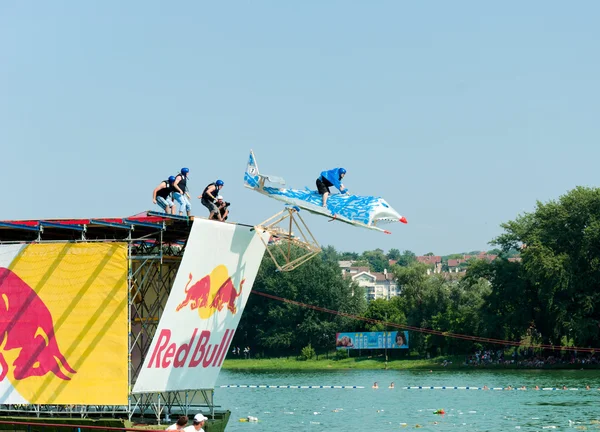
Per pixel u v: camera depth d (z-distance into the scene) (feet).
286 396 312.09
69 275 141.49
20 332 143.02
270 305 646.33
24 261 143.13
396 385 361.51
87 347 140.15
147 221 141.59
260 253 153.79
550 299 444.14
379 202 151.84
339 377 440.86
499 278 482.28
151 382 139.64
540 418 215.31
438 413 235.20
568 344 469.16
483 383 355.97
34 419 140.26
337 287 634.43
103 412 145.59
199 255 140.26
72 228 143.64
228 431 199.11
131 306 151.02
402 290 587.68
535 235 466.29
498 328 485.56
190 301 141.79
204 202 150.00
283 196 148.36
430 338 547.08
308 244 155.02
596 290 457.27
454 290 576.61
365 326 631.15
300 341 629.92
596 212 456.86
